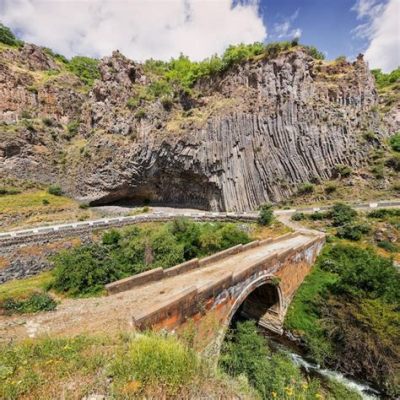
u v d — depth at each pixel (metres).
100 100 48.09
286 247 18.20
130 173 39.75
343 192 33.41
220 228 24.95
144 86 48.53
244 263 14.51
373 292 14.41
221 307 10.52
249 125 37.62
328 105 37.69
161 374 4.26
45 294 11.23
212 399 4.06
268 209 30.97
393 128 41.59
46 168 42.59
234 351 10.32
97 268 13.88
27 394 3.98
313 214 27.95
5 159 38.03
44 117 49.19
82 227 23.97
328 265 20.14
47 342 5.89
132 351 4.92
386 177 32.66
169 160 38.91
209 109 39.88
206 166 37.62
